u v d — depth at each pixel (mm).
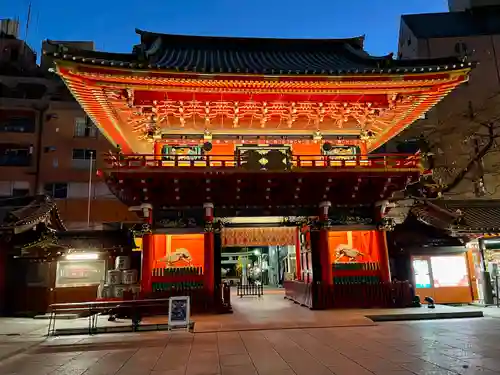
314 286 19797
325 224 20312
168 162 21547
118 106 19484
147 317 18031
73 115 41406
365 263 21016
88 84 17297
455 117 39312
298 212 20875
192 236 21469
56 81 43000
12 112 40656
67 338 13750
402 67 19469
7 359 10609
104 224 39656
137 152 24266
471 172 37125
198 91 18344
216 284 19422
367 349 10914
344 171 19609
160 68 16828
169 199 19984
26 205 24656
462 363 9102
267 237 24250
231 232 23844
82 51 16797
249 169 19281
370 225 20781
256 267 51344
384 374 8352
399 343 11641
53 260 22328
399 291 19703
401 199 23516
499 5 44156
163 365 9594
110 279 23328
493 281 21891
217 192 20000
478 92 39812
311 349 11086
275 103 19828
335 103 20094
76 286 23016
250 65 22250
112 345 12305
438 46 40969
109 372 9062
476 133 37531
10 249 21906
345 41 27281
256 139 22391
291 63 23562
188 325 14836
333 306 19516
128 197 19969
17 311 21453
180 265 20641
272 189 20328
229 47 26078
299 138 22719
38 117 40969
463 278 22562
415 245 22594
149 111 19828
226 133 22297
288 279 28484
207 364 9602
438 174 37281
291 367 9117
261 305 22391
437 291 22359
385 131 24141
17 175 39594
